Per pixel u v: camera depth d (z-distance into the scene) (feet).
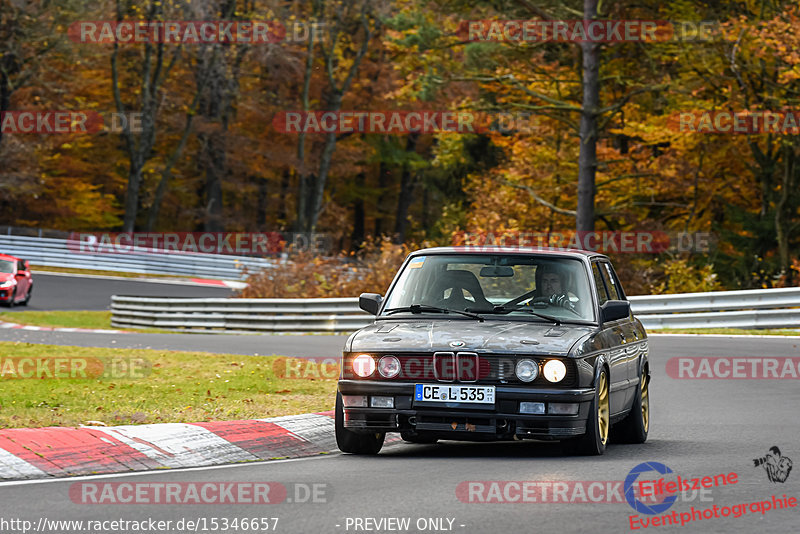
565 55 503.20
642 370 138.62
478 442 138.31
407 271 131.23
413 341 115.65
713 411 163.84
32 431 117.39
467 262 129.70
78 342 280.72
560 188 542.16
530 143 558.56
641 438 134.00
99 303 497.87
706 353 249.14
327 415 142.31
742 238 491.31
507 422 112.57
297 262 434.30
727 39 428.56
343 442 122.42
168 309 404.16
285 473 107.24
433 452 126.62
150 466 113.60
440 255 131.23
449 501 90.07
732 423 149.69
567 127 542.98
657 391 191.42
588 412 114.32
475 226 462.60
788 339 282.36
